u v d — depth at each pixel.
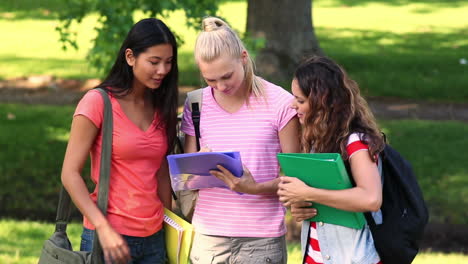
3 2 43.03
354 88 5.43
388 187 5.45
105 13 13.81
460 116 22.05
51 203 15.57
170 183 5.97
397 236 5.34
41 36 34.03
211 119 6.01
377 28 37.06
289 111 5.86
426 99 23.91
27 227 11.97
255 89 5.91
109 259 5.31
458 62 28.67
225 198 5.97
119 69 5.57
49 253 5.52
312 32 24.50
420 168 16.95
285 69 23.94
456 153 17.92
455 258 11.20
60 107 21.78
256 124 5.90
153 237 5.76
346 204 5.19
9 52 30.52
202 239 6.09
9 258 9.35
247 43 14.31
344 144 5.30
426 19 39.81
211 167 5.61
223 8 42.44
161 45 5.41
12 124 19.83
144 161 5.62
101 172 5.45
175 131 5.80
